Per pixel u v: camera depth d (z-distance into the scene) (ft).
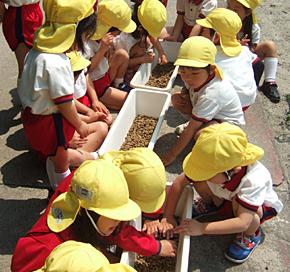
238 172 6.45
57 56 6.56
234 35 9.39
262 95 12.11
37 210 7.95
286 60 14.02
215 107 8.21
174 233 7.01
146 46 11.41
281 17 16.99
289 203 8.52
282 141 10.36
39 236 5.33
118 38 10.69
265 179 6.61
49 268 4.15
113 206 5.03
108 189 5.02
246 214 6.50
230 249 7.13
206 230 6.46
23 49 9.62
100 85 10.43
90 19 7.63
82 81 9.10
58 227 5.23
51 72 6.46
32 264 5.20
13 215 7.82
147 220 7.26
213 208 7.80
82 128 7.36
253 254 7.33
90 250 4.36
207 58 7.91
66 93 6.65
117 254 6.46
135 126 10.18
